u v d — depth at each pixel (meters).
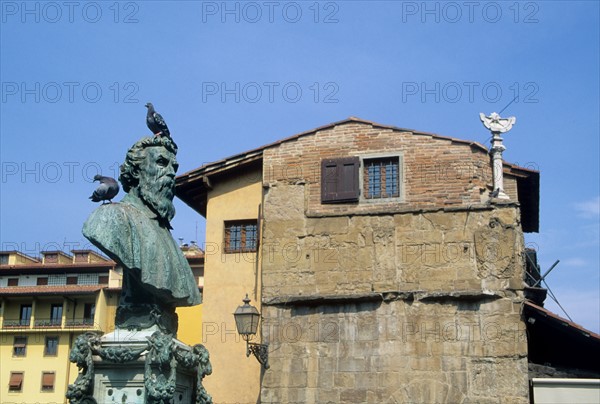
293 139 21.62
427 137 20.75
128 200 10.94
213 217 22.28
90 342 9.99
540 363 20.34
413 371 19.38
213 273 21.89
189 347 10.64
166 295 10.42
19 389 53.34
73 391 9.80
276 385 20.03
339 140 21.33
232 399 20.94
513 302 19.28
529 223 25.67
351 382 19.66
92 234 10.05
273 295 20.64
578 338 19.39
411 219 20.33
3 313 55.03
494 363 19.03
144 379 9.79
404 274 20.00
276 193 21.38
